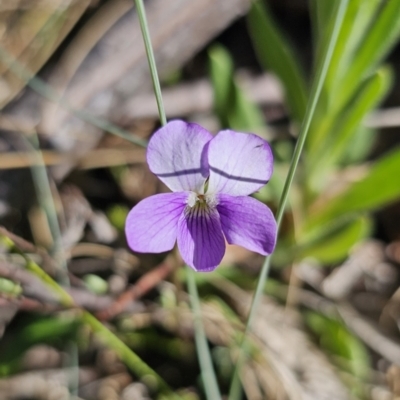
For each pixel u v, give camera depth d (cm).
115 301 18
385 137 22
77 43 20
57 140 19
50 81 20
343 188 21
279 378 19
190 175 15
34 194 19
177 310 19
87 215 20
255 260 20
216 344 19
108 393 18
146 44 15
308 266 21
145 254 19
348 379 19
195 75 22
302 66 23
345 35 17
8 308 18
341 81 18
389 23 17
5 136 19
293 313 20
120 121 21
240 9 21
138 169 21
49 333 18
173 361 19
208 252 15
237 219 15
